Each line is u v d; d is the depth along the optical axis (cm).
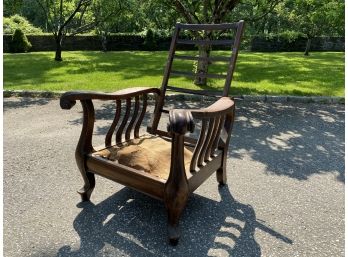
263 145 324
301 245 177
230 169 266
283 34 1188
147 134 240
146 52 1524
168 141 223
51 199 214
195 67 661
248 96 512
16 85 586
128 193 223
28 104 468
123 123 214
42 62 986
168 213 170
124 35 1708
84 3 1048
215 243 175
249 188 236
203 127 174
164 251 168
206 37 573
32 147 300
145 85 602
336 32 1933
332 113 453
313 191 235
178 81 646
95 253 165
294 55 1489
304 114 445
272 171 265
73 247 169
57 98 509
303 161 287
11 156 279
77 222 190
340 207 215
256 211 207
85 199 212
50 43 1617
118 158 188
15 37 1430
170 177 163
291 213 207
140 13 937
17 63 952
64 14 1113
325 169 272
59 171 254
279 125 392
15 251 165
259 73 816
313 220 200
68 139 324
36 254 164
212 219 197
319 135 358
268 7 675
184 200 168
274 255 168
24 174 247
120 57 1206
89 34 1734
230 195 225
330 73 835
